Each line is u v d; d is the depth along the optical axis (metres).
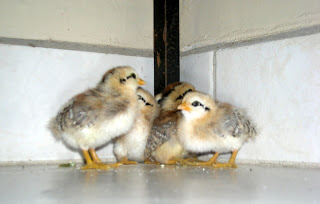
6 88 0.45
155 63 0.53
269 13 0.43
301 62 0.40
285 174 0.36
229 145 0.42
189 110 0.42
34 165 0.45
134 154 0.49
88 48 0.50
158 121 0.47
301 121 0.40
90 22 0.50
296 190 0.29
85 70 0.50
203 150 0.44
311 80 0.39
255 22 0.45
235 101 0.46
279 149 0.42
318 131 0.39
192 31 0.53
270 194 0.28
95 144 0.43
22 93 0.46
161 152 0.46
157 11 0.53
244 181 0.32
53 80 0.48
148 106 0.48
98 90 0.43
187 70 0.53
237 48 0.46
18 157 0.46
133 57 0.53
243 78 0.45
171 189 0.29
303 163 0.40
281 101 0.42
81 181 0.33
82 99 0.41
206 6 0.51
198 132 0.43
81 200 0.26
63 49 0.49
